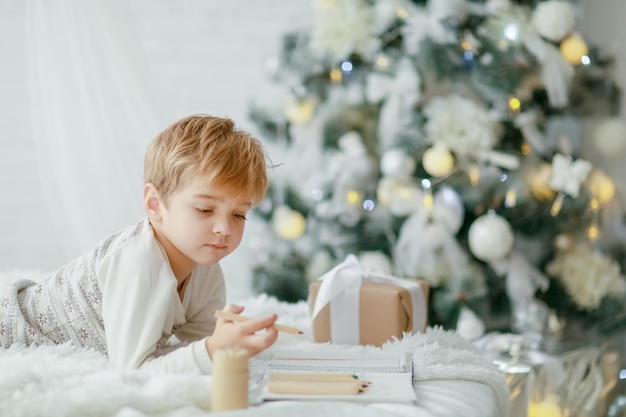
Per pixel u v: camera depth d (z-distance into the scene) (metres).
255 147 1.22
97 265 1.21
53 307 1.29
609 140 2.39
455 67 2.36
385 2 2.40
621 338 2.43
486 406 1.10
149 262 1.18
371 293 1.42
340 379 1.06
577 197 2.29
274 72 2.53
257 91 2.79
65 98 2.12
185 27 2.82
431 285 2.31
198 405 0.98
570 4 2.35
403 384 1.07
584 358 2.20
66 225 2.18
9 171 2.85
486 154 2.32
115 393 0.94
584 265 2.33
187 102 2.82
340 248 2.42
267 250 2.53
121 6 2.14
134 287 1.17
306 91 2.48
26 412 0.90
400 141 2.33
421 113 2.39
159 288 1.17
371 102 2.47
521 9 2.33
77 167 2.13
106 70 2.13
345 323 1.44
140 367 1.15
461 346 1.37
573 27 2.30
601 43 2.51
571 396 2.12
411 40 2.39
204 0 2.81
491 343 2.13
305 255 2.50
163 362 1.12
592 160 2.52
